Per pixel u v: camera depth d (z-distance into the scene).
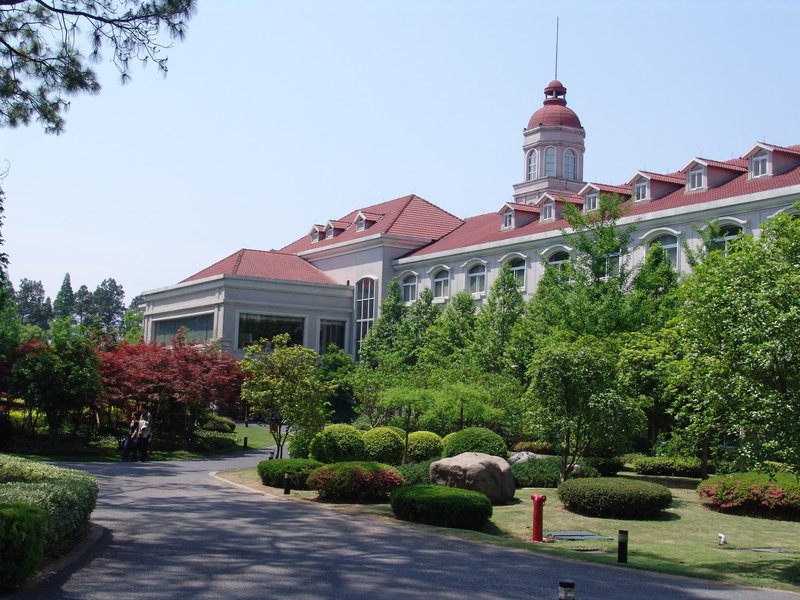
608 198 34.19
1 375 31.42
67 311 120.00
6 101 15.41
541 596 10.48
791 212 32.25
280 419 25.50
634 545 16.19
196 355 37.25
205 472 26.81
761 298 13.41
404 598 10.08
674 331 24.78
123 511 17.03
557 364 22.42
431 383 31.64
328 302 57.94
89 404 32.16
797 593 11.75
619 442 22.80
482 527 17.31
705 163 38.56
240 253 61.09
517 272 46.78
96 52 14.66
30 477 14.44
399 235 56.09
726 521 19.03
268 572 11.34
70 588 9.91
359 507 19.00
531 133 64.75
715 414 14.72
